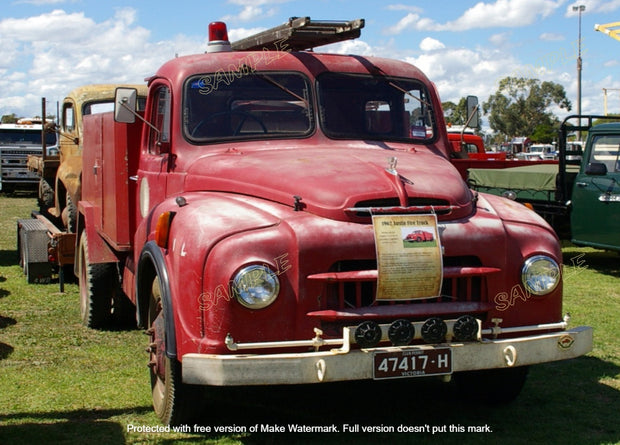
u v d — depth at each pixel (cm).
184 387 418
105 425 453
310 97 525
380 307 388
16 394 510
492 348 398
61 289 879
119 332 689
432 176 433
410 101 556
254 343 373
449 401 512
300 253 380
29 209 2073
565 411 489
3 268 1064
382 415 482
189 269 390
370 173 422
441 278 391
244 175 444
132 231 597
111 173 616
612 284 974
